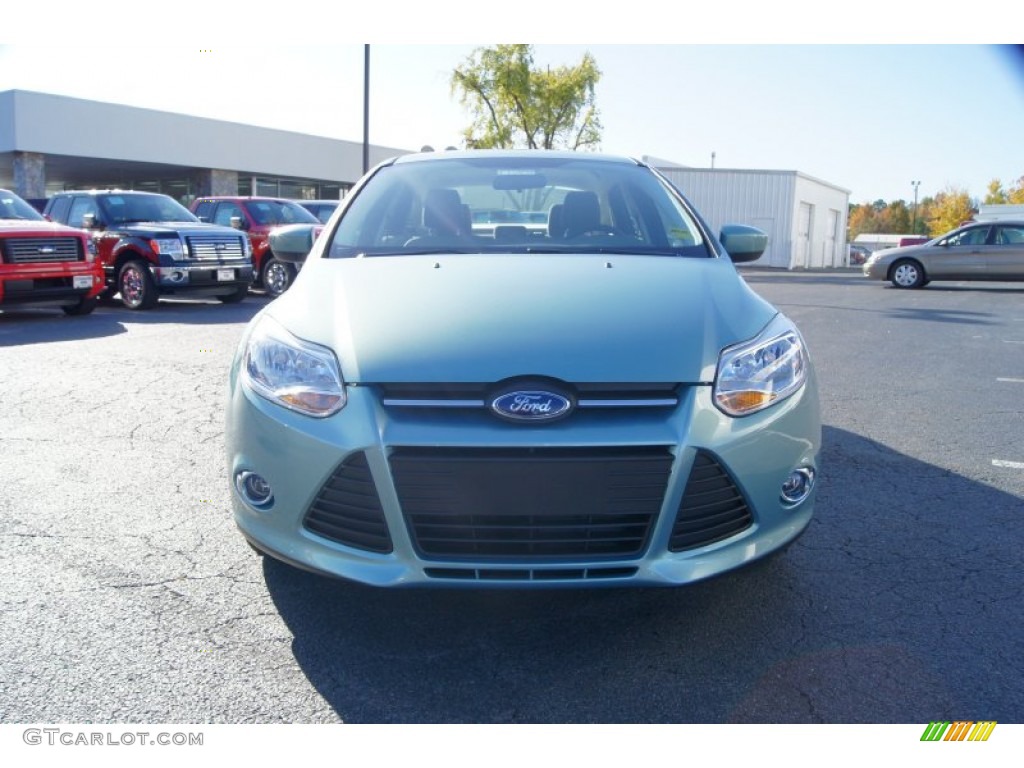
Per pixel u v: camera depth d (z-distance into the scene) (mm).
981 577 3262
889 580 3232
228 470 2871
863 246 64688
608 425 2488
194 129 33406
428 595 3096
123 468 4512
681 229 3742
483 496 2455
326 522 2594
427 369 2555
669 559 2535
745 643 2771
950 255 18203
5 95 28172
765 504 2656
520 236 3676
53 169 35656
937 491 4254
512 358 2570
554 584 2486
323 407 2578
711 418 2553
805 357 2947
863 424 5594
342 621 2904
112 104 30641
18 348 8172
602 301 2887
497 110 33250
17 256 10141
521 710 2418
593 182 4059
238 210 14781
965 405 6172
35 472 4434
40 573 3234
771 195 36281
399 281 3072
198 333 9352
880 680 2562
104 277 11555
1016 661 2662
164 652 2686
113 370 7055
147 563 3332
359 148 40844
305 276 3299
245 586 3145
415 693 2496
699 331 2746
